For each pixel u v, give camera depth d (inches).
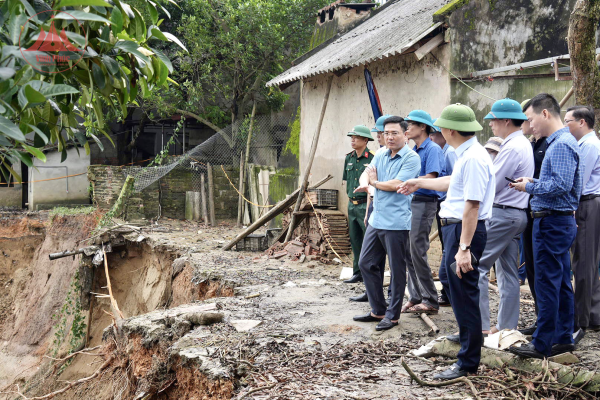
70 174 912.3
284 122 885.8
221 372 181.0
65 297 709.3
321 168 530.0
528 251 206.5
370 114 454.6
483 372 171.8
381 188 222.5
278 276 375.2
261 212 749.3
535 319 234.5
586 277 199.5
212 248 526.9
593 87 262.1
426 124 244.4
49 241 796.6
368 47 445.4
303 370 183.5
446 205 172.2
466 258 160.6
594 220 199.5
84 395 357.4
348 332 227.9
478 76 350.3
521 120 198.7
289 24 830.5
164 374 221.8
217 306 278.1
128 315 608.4
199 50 787.4
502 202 198.7
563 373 161.3
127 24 135.6
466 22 355.3
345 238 449.7
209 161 846.5
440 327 227.6
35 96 97.0
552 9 313.4
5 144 100.0
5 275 840.3
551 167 170.2
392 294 228.2
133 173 762.2
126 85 134.2
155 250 569.6
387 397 157.2
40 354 700.0
